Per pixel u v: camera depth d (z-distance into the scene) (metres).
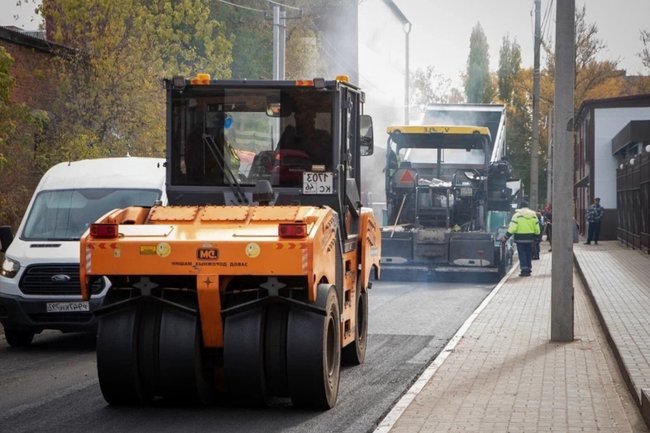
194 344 16.75
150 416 16.48
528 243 47.66
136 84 43.56
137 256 16.53
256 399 16.80
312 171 19.22
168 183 19.45
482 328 26.98
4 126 33.00
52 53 43.62
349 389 18.73
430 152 50.41
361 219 21.36
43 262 24.47
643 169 64.69
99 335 16.91
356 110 20.72
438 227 47.66
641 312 29.17
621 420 15.16
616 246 78.62
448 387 18.08
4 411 16.94
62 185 27.05
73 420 16.17
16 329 24.77
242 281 17.34
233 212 17.58
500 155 58.47
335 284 18.33
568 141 24.53
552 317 24.47
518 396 17.14
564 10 24.45
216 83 19.36
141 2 48.09
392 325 28.73
